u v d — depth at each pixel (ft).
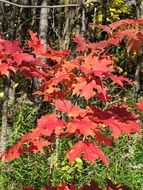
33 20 27.37
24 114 22.33
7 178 18.29
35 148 8.21
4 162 18.80
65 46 22.08
